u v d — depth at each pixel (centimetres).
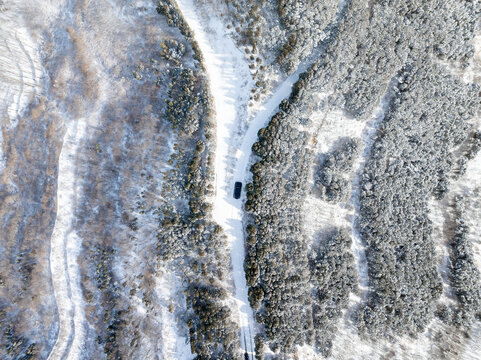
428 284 4000
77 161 4131
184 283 3541
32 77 4375
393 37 3691
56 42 4322
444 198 4300
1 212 4203
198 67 3622
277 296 3341
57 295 3994
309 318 3588
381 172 3928
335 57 3475
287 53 3412
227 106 3600
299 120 3653
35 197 4209
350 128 3891
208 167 3512
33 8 4366
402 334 3897
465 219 4266
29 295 4066
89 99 4150
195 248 3447
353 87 3738
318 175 3809
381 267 3841
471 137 4281
